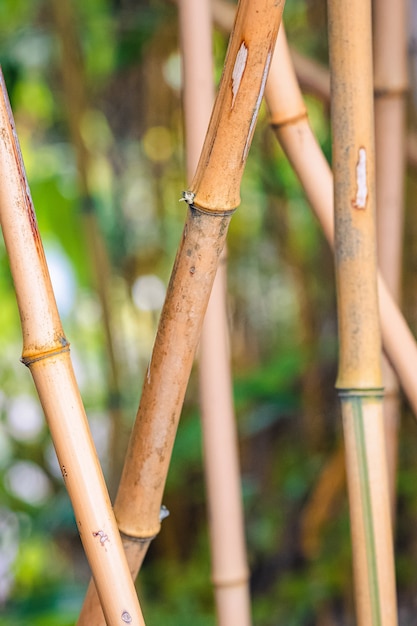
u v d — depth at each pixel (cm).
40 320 95
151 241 264
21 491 287
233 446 130
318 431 244
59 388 95
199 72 119
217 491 130
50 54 237
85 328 279
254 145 235
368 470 105
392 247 131
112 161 261
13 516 256
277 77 109
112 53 239
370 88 103
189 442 215
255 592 250
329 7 102
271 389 225
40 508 255
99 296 234
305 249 242
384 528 106
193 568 251
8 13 235
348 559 227
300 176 110
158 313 269
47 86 256
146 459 101
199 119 119
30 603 214
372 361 106
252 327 267
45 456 282
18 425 289
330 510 236
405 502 225
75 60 220
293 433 263
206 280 96
